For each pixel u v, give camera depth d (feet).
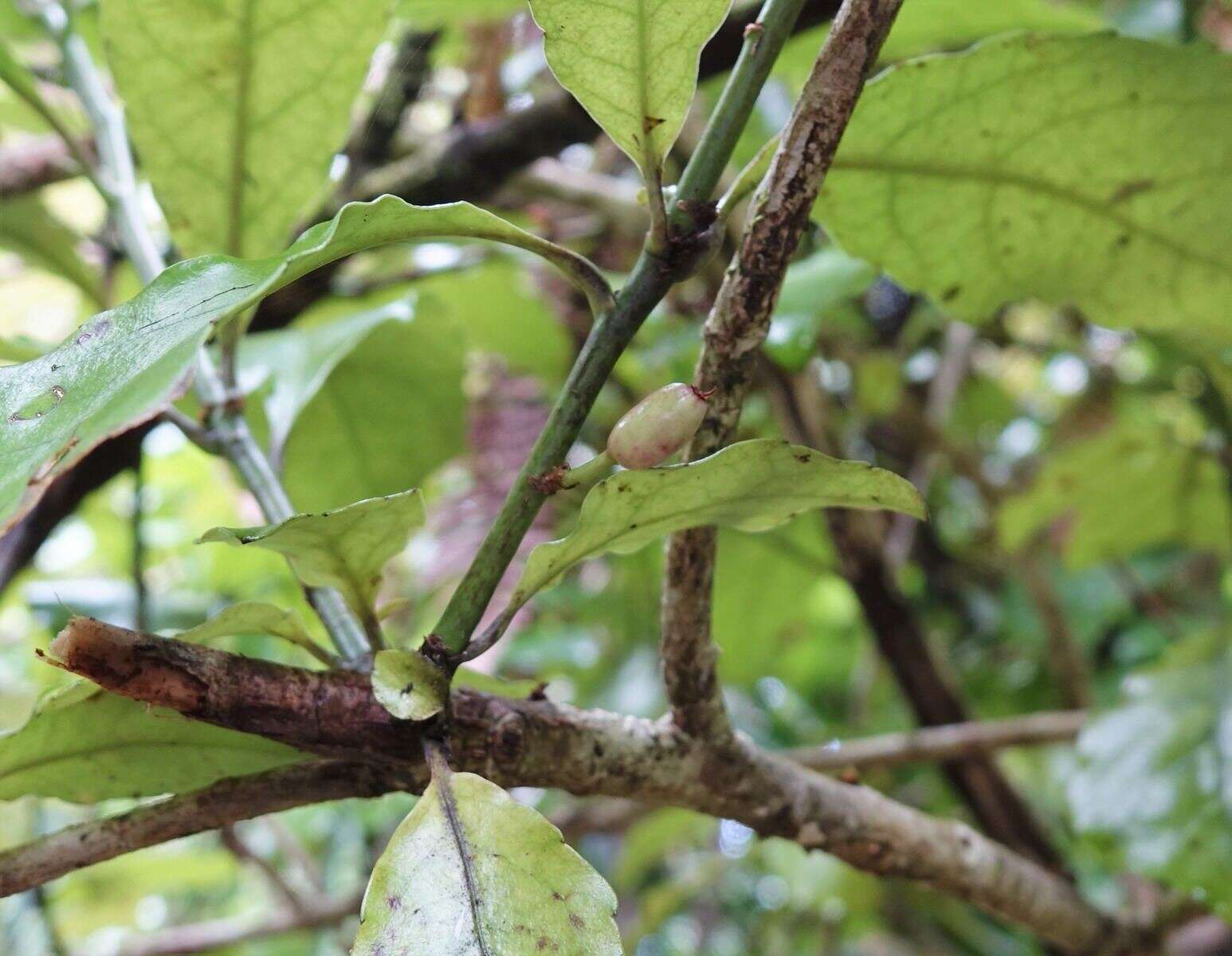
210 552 1.94
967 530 2.42
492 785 0.75
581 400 0.78
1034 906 1.12
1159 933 1.19
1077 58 0.92
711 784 0.89
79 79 1.23
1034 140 0.96
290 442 1.40
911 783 2.19
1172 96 0.94
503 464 1.66
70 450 0.64
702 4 0.76
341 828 2.36
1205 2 1.41
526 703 0.84
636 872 2.09
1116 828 1.22
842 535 1.40
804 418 1.38
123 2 0.93
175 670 0.75
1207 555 2.43
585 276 0.79
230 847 1.76
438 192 1.40
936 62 0.91
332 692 0.77
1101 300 1.05
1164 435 1.70
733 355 0.78
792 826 0.94
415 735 0.78
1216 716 1.25
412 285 1.62
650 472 0.74
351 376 1.39
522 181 1.65
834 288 1.17
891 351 2.15
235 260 0.72
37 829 1.82
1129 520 1.82
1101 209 1.00
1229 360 1.40
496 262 1.61
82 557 2.21
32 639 1.70
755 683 2.04
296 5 0.94
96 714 0.79
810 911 2.54
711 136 0.79
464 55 1.64
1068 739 1.40
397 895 0.72
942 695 1.45
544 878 0.73
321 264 0.74
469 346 1.42
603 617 1.94
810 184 0.76
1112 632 2.37
